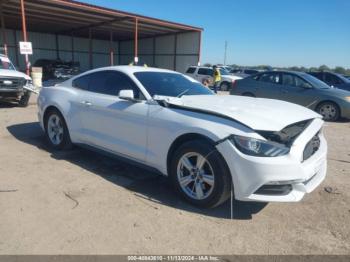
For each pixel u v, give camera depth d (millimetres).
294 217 3383
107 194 3785
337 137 7465
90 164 4824
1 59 10727
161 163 3824
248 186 3096
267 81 10727
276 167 3016
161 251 2729
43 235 2893
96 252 2680
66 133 5273
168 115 3682
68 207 3424
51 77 26781
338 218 3377
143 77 4406
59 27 30625
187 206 3562
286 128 3270
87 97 4801
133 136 4113
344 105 9484
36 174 4332
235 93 11430
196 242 2875
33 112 9391
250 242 2902
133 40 37750
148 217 3285
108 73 4754
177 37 31000
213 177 3297
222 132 3197
